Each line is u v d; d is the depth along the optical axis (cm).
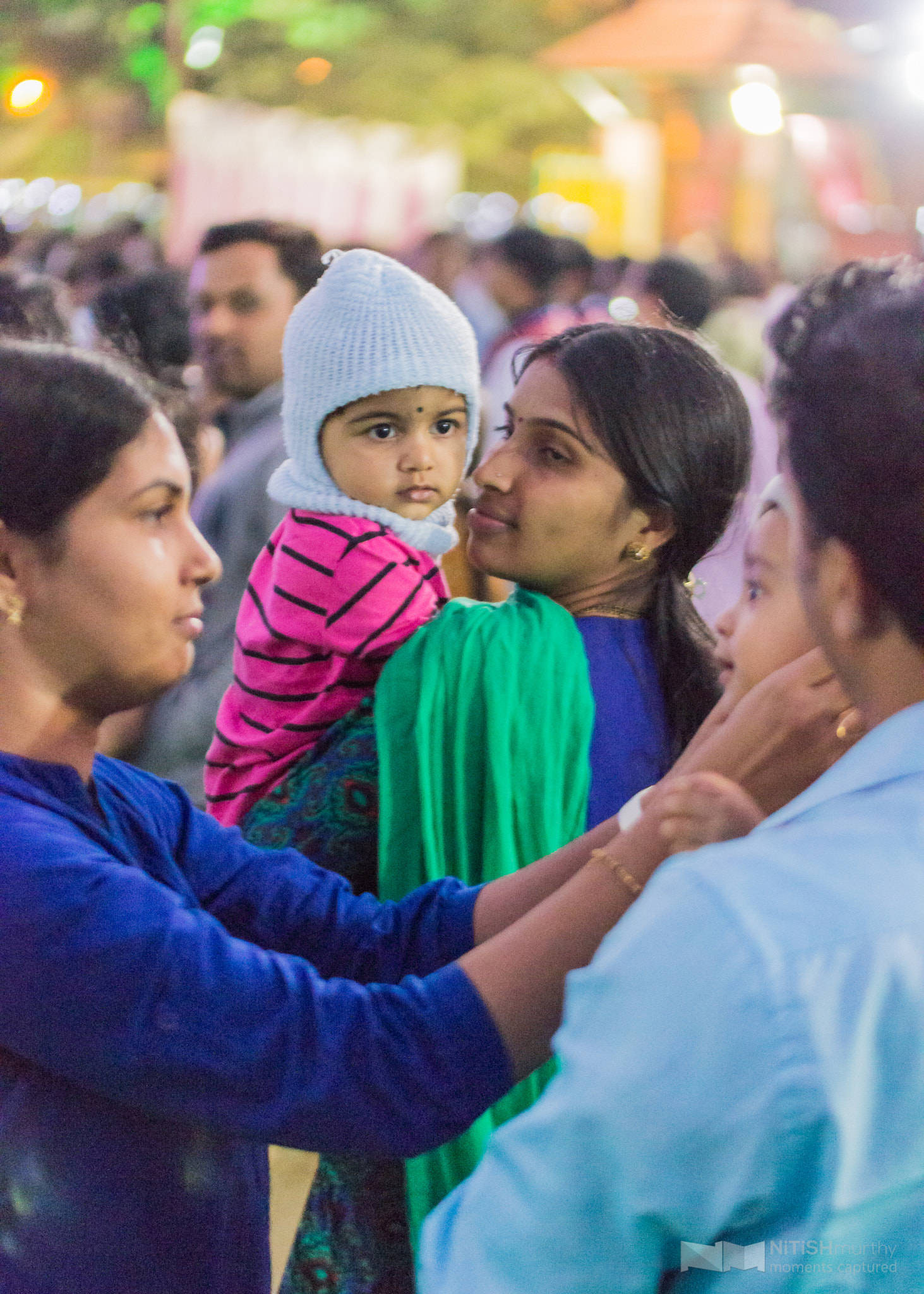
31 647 100
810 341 84
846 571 82
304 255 325
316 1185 150
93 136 1652
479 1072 100
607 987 79
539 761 142
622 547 152
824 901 77
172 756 273
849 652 85
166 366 322
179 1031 95
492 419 365
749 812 97
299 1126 98
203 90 1470
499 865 140
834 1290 76
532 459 151
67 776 103
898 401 77
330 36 1497
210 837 120
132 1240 100
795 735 101
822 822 81
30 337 113
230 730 168
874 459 78
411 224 946
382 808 143
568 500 148
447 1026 100
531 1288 80
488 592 279
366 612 158
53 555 98
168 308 334
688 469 148
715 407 150
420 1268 88
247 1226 110
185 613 104
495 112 1569
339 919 120
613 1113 77
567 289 642
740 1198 76
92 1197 99
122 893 96
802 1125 74
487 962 103
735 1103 74
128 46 1553
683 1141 75
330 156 912
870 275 93
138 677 102
